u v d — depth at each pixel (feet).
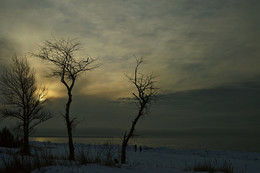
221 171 31.89
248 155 133.08
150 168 29.96
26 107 65.46
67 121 49.93
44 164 24.25
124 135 53.16
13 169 22.53
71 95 54.24
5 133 73.41
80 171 21.31
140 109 58.70
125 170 25.48
